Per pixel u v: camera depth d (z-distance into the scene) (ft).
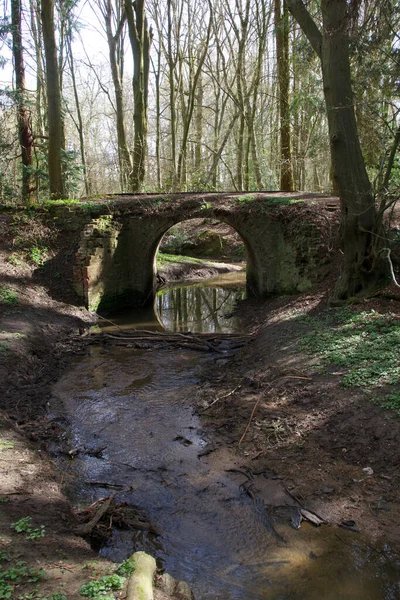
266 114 102.53
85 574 11.43
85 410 24.81
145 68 68.80
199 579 13.25
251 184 91.09
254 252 45.75
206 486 17.89
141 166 67.31
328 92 30.68
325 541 14.65
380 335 26.58
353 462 18.13
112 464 19.63
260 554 14.24
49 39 50.85
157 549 14.55
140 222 48.44
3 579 10.75
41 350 32.19
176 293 59.72
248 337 36.19
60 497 16.11
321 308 34.22
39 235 46.78
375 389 21.43
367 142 36.29
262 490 17.38
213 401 24.81
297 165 82.33
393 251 33.96
